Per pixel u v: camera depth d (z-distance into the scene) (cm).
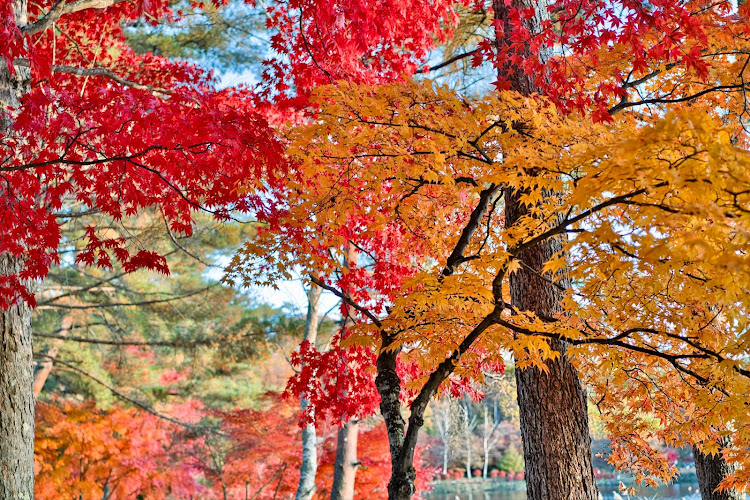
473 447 3562
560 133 400
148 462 1641
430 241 627
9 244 455
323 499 1335
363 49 546
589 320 515
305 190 543
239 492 1717
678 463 3069
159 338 1708
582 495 525
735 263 250
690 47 534
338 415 684
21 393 500
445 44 993
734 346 359
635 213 339
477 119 436
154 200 527
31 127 387
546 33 495
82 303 1595
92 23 872
